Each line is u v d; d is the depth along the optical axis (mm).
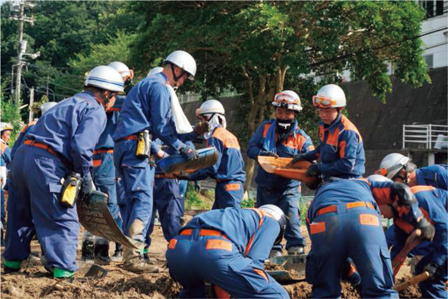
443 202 7285
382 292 6508
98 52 60781
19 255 7711
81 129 7199
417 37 27719
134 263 8281
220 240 6180
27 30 71250
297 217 10070
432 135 33344
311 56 29938
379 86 30266
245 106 33062
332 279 6703
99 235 7832
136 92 8234
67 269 7348
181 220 9961
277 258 8914
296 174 9031
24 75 65312
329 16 25672
